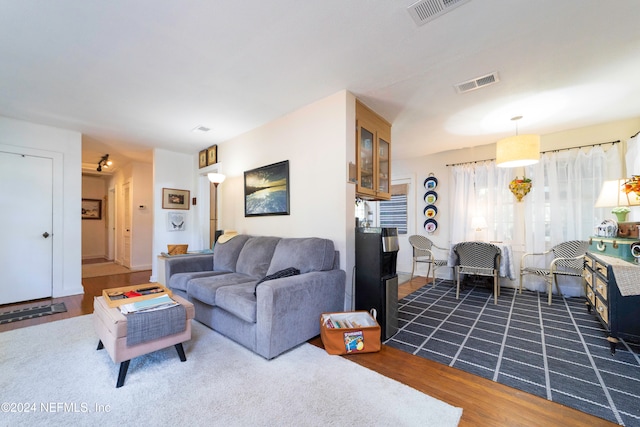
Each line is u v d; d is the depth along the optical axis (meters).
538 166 4.07
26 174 3.59
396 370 1.89
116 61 2.22
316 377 1.79
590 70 2.34
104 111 3.22
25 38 1.92
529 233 4.14
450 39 1.96
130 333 1.71
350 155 2.78
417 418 1.42
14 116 3.39
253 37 1.94
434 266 4.54
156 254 4.79
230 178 4.25
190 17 1.73
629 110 3.18
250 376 1.79
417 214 5.36
